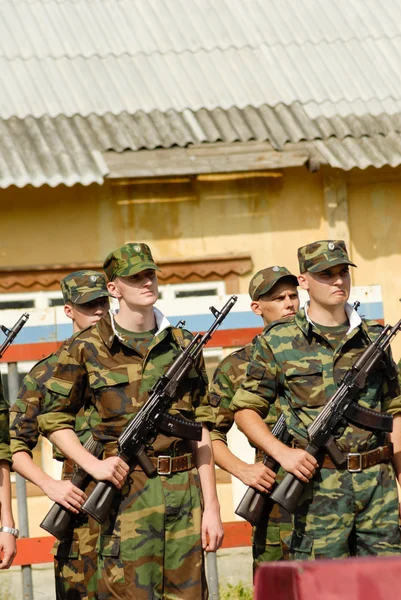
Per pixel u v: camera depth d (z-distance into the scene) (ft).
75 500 29.35
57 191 53.93
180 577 26.91
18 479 37.96
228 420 32.99
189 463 27.53
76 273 34.50
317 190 55.31
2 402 28.37
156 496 26.86
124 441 26.99
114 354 27.68
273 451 27.27
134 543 26.63
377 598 15.71
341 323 27.99
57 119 54.70
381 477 27.07
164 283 54.13
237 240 54.75
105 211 54.13
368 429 27.12
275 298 33.65
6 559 28.35
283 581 15.97
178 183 54.44
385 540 26.78
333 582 15.84
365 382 27.30
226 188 54.75
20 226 53.62
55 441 27.89
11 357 39.04
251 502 30.32
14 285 53.16
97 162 51.80
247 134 53.57
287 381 27.55
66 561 30.27
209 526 27.37
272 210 54.95
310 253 27.81
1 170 50.93
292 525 28.17
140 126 54.29
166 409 27.37
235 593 39.09
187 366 27.68
